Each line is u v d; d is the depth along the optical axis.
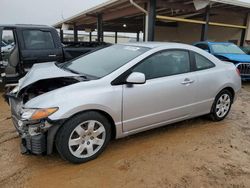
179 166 3.00
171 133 3.97
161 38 18.28
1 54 5.86
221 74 4.29
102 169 2.89
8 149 3.26
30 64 5.88
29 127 2.71
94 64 3.64
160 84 3.43
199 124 4.41
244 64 7.83
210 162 3.12
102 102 2.93
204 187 2.63
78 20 17.25
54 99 2.73
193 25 16.83
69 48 6.67
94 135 3.01
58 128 2.74
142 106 3.30
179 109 3.75
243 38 12.85
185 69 3.82
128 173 2.83
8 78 5.82
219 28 14.59
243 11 12.26
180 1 9.84
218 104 4.45
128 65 3.23
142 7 9.80
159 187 2.60
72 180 2.67
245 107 5.64
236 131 4.16
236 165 3.08
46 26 6.18
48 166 2.91
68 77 3.16
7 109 4.96
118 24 18.84
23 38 5.77
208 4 10.01
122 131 3.24
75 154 2.89
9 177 2.68
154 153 3.29
